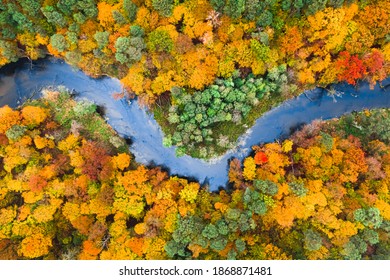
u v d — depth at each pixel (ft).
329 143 132.98
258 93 141.38
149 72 138.31
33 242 126.00
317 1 122.93
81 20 129.29
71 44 135.44
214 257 128.77
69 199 132.98
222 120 139.64
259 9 125.49
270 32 131.54
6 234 128.06
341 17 127.34
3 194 132.36
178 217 131.23
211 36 129.90
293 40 131.85
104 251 127.95
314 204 130.21
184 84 137.08
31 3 124.26
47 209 129.90
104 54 138.21
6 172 136.56
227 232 125.49
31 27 131.23
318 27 129.90
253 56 133.28
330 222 127.54
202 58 132.98
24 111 136.26
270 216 129.39
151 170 141.59
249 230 129.90
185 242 127.24
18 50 141.28
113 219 135.85
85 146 136.87
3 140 132.98
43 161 136.77
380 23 130.82
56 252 131.75
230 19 128.16
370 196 131.23
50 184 133.90
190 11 128.47
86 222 130.21
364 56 136.77
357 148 135.95
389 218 129.39
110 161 136.87
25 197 130.21
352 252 122.62
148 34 131.95
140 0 128.67
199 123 139.95
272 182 130.52
